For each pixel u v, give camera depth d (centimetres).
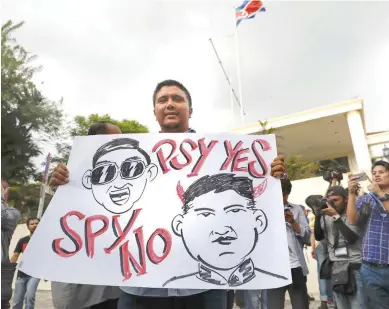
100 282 199
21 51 2330
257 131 1634
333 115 1493
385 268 298
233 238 209
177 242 207
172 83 250
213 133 240
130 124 2588
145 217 215
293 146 1892
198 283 197
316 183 1147
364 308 342
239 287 196
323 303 570
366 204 318
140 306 202
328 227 372
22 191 1855
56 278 201
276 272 201
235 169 229
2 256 404
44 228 214
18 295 611
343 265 355
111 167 231
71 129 2441
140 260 204
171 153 234
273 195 223
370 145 1691
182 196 221
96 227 214
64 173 228
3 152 2161
